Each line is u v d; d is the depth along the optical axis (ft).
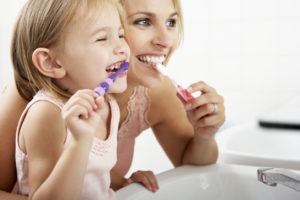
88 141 1.89
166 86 3.06
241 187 2.58
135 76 2.55
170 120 3.13
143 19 2.44
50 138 2.10
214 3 6.78
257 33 6.66
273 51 6.63
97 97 1.90
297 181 1.93
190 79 7.13
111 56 2.14
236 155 3.00
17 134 2.26
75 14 2.04
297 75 6.56
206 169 2.68
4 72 8.01
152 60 2.52
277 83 6.70
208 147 2.76
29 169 2.12
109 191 2.37
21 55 2.30
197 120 2.66
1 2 7.79
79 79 2.14
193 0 6.87
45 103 2.14
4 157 2.52
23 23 2.24
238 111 6.97
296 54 6.52
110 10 2.12
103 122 2.41
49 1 2.12
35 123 2.11
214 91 2.65
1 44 7.91
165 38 2.45
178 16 2.66
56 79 2.23
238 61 6.84
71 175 1.86
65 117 1.84
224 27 6.81
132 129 3.08
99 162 2.21
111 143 2.35
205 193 2.61
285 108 4.39
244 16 6.67
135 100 2.91
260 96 6.82
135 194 2.37
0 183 2.56
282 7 6.46
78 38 2.07
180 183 2.55
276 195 2.46
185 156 2.92
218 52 6.91
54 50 2.11
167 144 3.25
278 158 2.87
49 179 1.90
